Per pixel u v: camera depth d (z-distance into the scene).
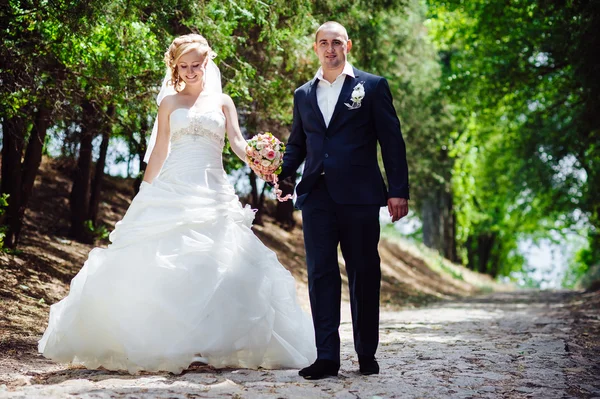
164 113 5.75
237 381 4.88
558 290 34.12
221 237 5.42
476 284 35.91
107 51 8.63
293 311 5.66
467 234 46.00
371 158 5.25
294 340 5.59
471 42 22.75
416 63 22.52
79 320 5.18
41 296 9.16
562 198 30.41
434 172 28.58
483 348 7.30
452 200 40.28
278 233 22.73
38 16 8.23
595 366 6.13
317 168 5.21
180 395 4.34
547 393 4.82
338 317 5.17
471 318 12.46
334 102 5.29
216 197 5.57
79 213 13.42
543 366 6.04
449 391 4.77
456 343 7.82
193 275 5.18
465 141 33.03
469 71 22.94
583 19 13.92
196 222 5.36
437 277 31.61
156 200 5.47
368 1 14.43
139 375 5.05
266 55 12.37
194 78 5.74
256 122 13.38
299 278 18.47
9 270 9.80
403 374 5.43
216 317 5.15
